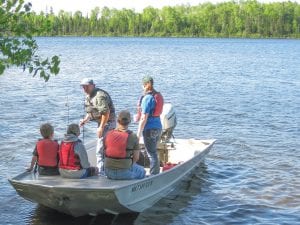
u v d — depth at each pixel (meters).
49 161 8.73
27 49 6.07
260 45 111.00
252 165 12.77
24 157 13.17
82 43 113.19
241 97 26.22
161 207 9.52
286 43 124.19
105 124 9.34
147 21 161.12
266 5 157.25
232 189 10.74
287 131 17.22
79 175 8.58
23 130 16.77
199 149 12.19
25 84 30.80
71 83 31.75
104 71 41.47
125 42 121.75
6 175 11.51
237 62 56.16
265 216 9.20
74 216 8.74
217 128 17.78
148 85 9.31
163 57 63.56
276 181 11.38
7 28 6.01
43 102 23.28
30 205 9.41
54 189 8.04
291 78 37.88
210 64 52.22
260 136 16.38
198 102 24.17
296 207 9.67
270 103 23.98
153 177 9.03
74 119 19.19
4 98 24.42
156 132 9.41
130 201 8.64
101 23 163.62
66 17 165.62
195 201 9.92
